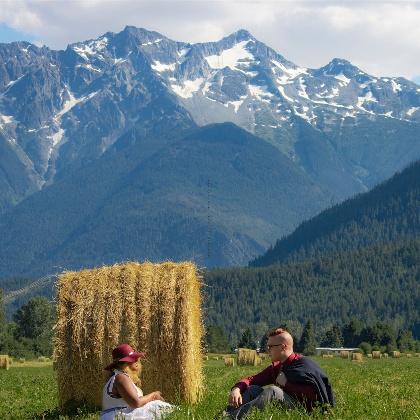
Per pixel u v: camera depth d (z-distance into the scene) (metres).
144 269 25.77
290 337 19.62
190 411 19.89
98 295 25.55
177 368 25.25
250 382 19.77
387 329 178.75
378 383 38.25
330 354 142.62
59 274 26.00
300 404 18.92
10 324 149.62
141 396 19.73
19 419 24.72
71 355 25.56
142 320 25.33
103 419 19.45
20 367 81.81
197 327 27.08
